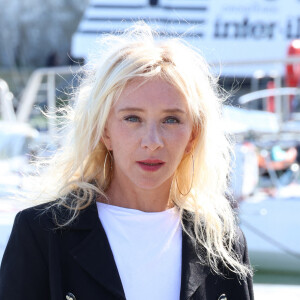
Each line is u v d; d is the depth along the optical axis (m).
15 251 4.84
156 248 4.98
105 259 4.80
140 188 5.02
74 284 4.77
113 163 5.24
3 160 16.06
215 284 5.11
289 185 16.94
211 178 5.35
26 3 50.41
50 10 49.97
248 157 15.32
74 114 5.30
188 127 4.91
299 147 17.28
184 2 27.11
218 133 5.33
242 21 26.77
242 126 16.17
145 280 4.85
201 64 5.16
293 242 15.62
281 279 15.55
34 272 4.82
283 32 26.48
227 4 27.02
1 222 12.27
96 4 27.77
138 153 4.76
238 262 5.21
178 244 5.09
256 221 15.70
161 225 5.08
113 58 4.87
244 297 5.20
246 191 15.39
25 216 4.93
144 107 4.72
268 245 15.70
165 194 5.16
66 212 4.95
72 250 4.80
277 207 15.64
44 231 4.85
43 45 49.16
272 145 16.94
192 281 4.91
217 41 26.39
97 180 5.26
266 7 26.91
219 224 5.26
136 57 4.78
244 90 24.05
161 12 26.91
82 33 27.33
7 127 17.09
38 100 19.62
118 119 4.80
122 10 27.42
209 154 5.27
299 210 15.61
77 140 5.09
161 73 4.77
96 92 4.90
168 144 4.78
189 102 4.84
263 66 22.64
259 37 26.47
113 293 4.68
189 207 5.32
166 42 5.09
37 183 5.46
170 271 4.96
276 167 17.09
